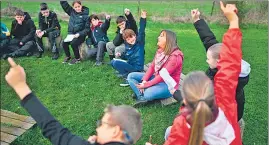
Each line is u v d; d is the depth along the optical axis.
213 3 8.09
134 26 5.99
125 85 5.66
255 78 5.77
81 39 6.45
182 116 2.34
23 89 1.84
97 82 5.84
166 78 3.89
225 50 2.38
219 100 2.38
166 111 4.93
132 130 1.95
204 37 3.41
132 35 5.44
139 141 4.39
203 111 2.02
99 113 5.03
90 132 4.64
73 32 6.50
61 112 5.10
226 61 2.37
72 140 1.88
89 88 5.68
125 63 5.60
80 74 6.11
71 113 5.07
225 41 2.38
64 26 8.27
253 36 7.28
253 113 4.91
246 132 4.53
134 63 5.61
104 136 1.93
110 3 9.13
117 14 8.53
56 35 6.86
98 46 6.32
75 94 5.54
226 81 2.35
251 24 7.66
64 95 5.53
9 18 8.59
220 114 2.25
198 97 2.08
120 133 1.92
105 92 5.55
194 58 6.52
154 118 4.81
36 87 5.77
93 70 6.22
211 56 3.09
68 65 6.45
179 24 8.16
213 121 2.22
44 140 4.48
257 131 4.55
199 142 2.04
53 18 6.87
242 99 3.34
